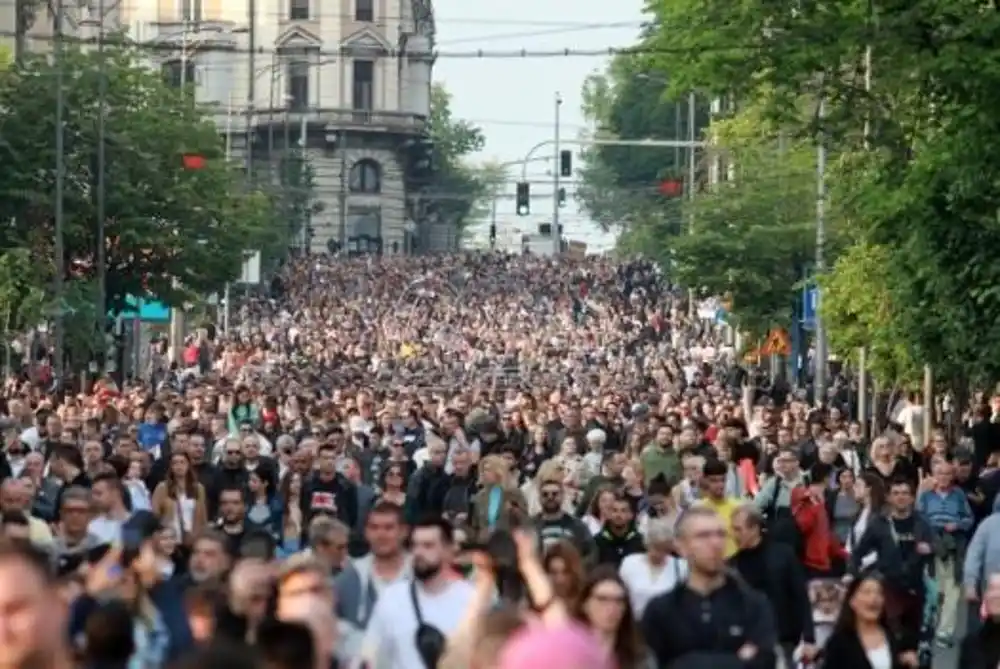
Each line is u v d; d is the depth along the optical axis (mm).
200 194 143625
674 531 36594
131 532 29469
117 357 143625
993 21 62969
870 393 118062
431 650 29984
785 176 136750
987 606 35094
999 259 68500
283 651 20812
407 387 142625
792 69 66812
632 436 77125
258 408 95875
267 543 32125
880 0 64562
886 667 33344
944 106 67562
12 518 36125
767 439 78312
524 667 15039
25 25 172125
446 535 30531
